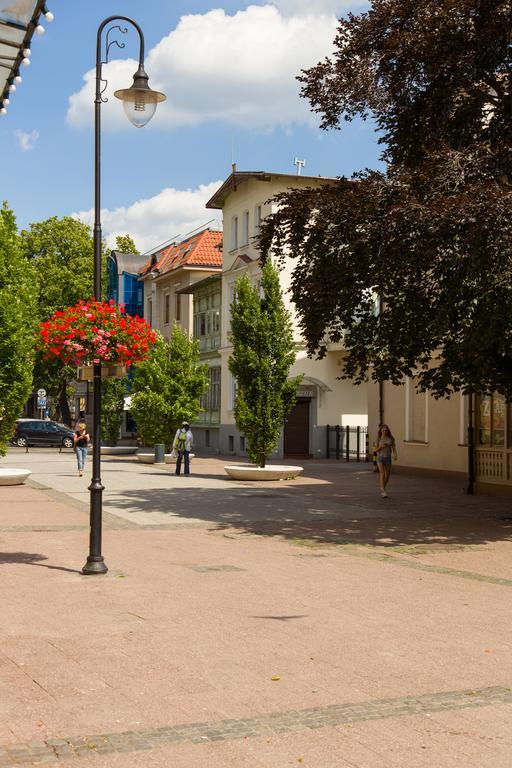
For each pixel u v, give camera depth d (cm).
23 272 2458
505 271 1365
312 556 1295
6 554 1270
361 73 1681
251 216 4325
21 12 691
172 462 3878
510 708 595
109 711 577
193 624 834
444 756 505
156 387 3784
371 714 578
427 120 1700
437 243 1400
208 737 531
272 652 735
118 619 852
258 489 2486
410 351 1750
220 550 1344
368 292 1703
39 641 762
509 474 2327
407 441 3078
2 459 4088
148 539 1459
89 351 1131
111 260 6662
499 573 1172
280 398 2898
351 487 2580
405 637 798
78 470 3039
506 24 1497
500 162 1486
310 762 494
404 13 1642
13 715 566
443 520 1783
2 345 2394
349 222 1504
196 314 5128
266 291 2922
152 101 1155
